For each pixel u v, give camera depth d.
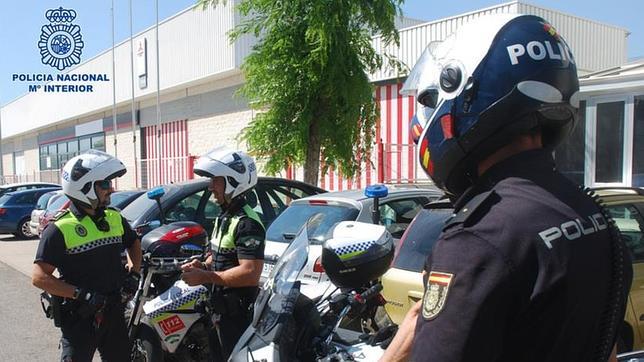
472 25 1.19
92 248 3.37
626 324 3.75
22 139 46.75
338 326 2.34
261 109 8.84
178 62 21.17
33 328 6.30
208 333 3.67
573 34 12.80
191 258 3.80
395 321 3.77
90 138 32.41
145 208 6.18
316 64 7.85
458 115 1.13
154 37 22.84
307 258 2.38
